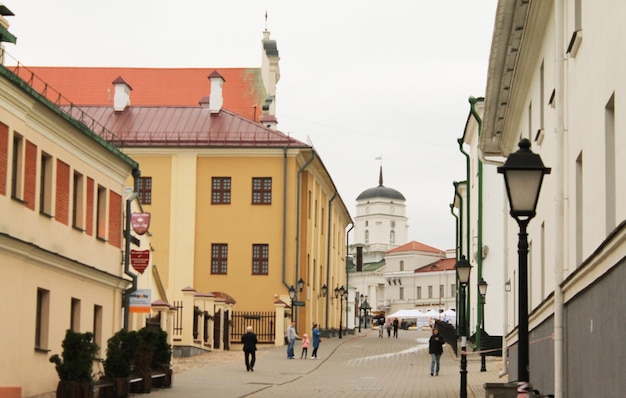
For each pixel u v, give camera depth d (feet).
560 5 54.13
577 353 48.65
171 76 239.50
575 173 51.67
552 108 61.87
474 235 159.63
